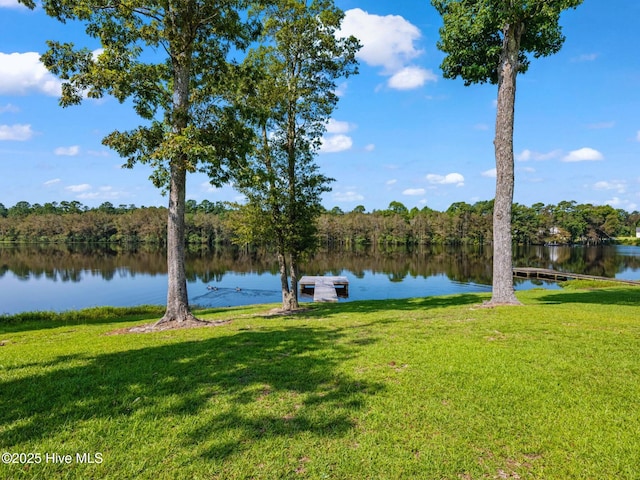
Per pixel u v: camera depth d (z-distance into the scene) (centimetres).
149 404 401
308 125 1359
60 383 459
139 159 876
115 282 3111
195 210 10475
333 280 3128
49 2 780
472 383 440
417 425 355
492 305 1032
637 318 777
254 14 1262
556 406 385
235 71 1015
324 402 403
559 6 892
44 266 4191
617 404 386
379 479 283
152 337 750
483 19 947
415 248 8031
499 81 1052
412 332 696
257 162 1294
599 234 9519
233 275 3719
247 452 316
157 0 834
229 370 502
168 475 287
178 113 864
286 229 1348
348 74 1376
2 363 556
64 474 288
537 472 289
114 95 832
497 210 1068
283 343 642
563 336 626
